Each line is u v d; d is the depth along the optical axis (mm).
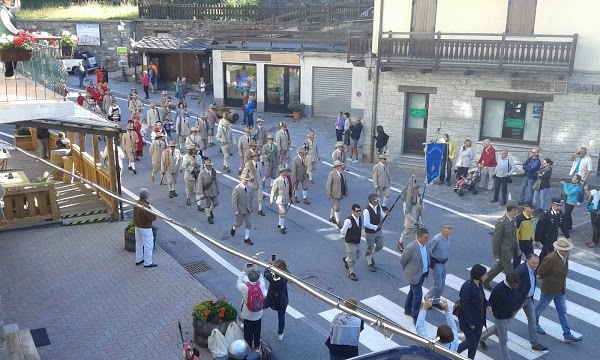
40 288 13016
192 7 43719
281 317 11203
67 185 19375
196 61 39500
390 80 23844
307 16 36812
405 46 22844
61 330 11359
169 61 40531
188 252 15398
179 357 10516
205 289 13086
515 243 12797
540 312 11469
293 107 32312
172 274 13812
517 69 21125
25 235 15859
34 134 23484
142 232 13883
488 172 20719
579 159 18344
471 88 22453
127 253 14898
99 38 45188
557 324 12109
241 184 15648
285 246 15852
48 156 22188
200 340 10805
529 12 21188
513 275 9914
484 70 21703
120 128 15938
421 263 11703
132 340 11047
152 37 40844
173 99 37031
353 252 13750
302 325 11945
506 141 22594
